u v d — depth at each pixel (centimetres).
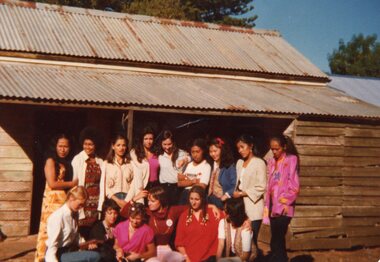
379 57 3897
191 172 809
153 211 720
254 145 754
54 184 686
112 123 1223
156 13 2847
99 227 706
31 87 955
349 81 1831
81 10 1412
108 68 1220
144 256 686
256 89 1262
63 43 1216
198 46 1410
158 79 1212
